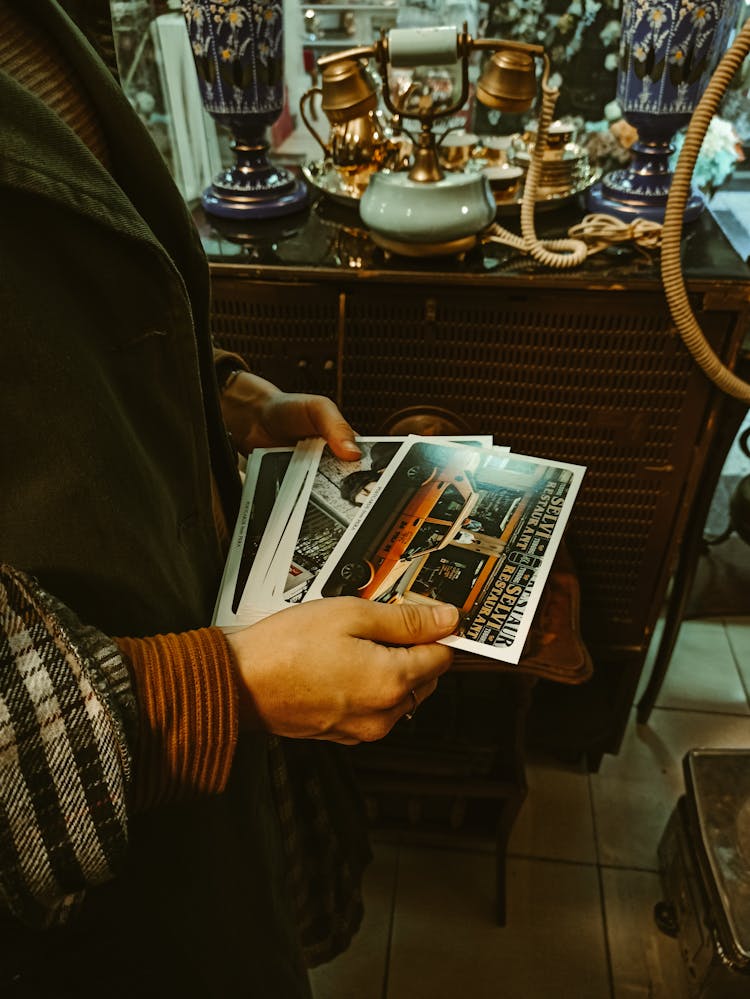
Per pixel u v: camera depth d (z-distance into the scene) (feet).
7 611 1.23
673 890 4.24
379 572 2.13
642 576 4.38
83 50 1.61
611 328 3.55
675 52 3.29
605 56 4.54
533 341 3.64
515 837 4.87
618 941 4.37
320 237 3.84
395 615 1.78
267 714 1.64
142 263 1.63
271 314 3.69
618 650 4.64
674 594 4.82
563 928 4.44
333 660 1.63
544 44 4.58
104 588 1.52
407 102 3.90
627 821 4.94
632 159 4.25
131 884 1.85
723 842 3.64
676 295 3.28
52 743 1.22
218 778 1.55
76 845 1.26
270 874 2.53
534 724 4.91
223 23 3.49
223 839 2.17
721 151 4.60
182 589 1.85
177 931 2.02
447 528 2.24
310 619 1.68
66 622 1.31
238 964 2.32
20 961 1.67
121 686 1.33
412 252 3.49
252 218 4.01
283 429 2.66
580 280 3.38
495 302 3.54
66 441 1.39
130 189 1.81
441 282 3.45
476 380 3.81
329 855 3.35
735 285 3.29
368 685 1.66
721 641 6.02
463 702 4.39
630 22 3.34
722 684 5.72
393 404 3.94
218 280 3.61
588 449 3.97
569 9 4.42
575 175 4.14
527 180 3.52
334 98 3.43
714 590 6.29
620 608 4.54
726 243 3.62
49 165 1.35
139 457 1.63
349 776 3.62
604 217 3.67
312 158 5.21
